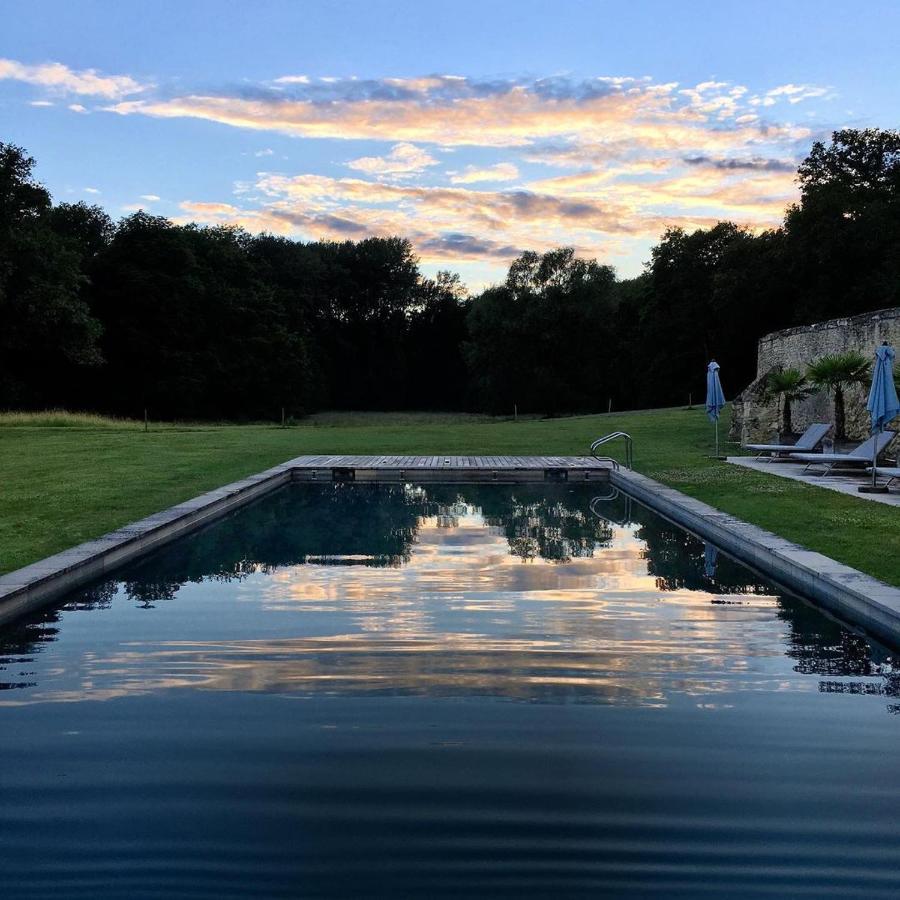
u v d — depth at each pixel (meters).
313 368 64.19
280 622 5.77
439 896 2.54
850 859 2.76
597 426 27.64
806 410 20.50
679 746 3.66
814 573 6.56
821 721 3.96
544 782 3.29
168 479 13.47
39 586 6.30
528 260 58.41
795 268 43.94
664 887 2.59
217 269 55.38
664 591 6.80
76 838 2.87
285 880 2.62
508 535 9.81
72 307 39.03
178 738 3.72
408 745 3.65
